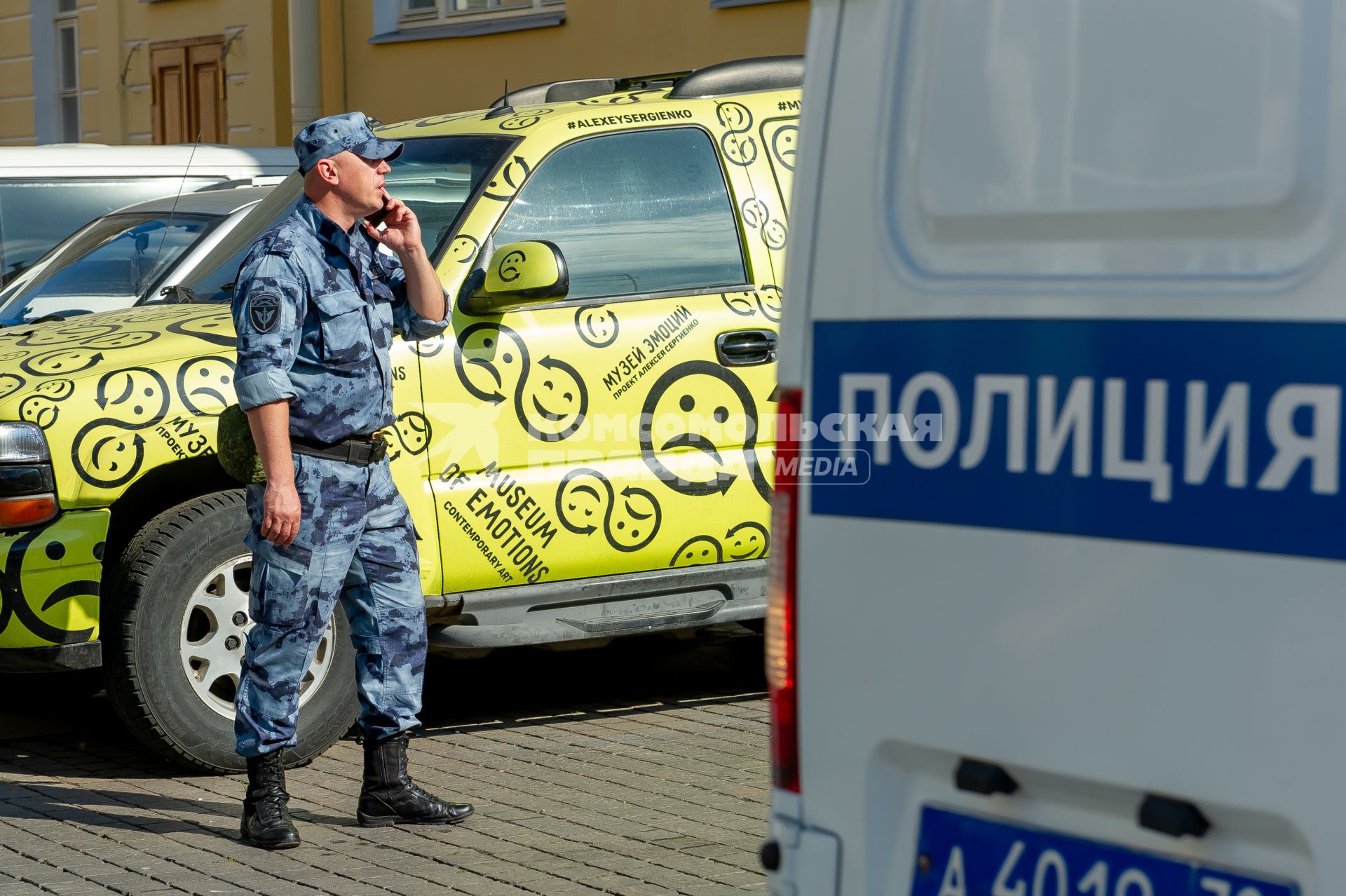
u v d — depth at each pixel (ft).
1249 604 12.53
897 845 14.66
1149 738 13.05
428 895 24.07
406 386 30.35
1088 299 13.35
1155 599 13.00
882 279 14.60
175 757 29.94
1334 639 12.15
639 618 32.94
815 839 15.14
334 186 25.93
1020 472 13.74
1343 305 12.11
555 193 32.55
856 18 14.84
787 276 15.38
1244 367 12.55
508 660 40.47
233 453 26.05
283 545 25.72
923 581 14.35
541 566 31.68
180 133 101.86
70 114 112.37
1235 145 12.67
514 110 34.50
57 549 28.89
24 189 54.19
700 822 27.32
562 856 25.67
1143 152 13.10
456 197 32.37
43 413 29.01
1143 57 13.12
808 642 15.12
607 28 75.56
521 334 31.45
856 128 14.80
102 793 29.63
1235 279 12.64
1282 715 12.39
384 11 85.51
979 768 14.05
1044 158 13.64
